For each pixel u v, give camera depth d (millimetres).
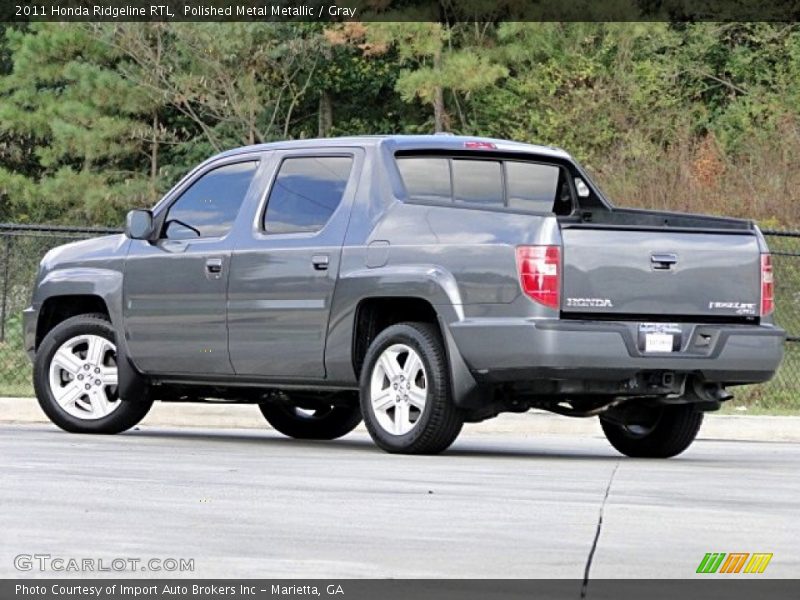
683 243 29484
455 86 97750
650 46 102312
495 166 32375
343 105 114938
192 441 33219
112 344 34188
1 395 44688
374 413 30078
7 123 104562
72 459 27641
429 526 19625
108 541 17797
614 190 77500
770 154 79250
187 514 20266
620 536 19062
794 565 17141
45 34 105250
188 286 32719
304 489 23438
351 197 30922
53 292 34750
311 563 16594
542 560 17109
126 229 33344
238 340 31984
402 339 29703
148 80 104750
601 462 29891
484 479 25484
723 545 18484
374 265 30109
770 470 28859
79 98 105438
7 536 18078
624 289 28906
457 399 29062
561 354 28172
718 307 29734
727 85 100375
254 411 39375
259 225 32062
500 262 28578
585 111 98250
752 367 29719
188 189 33438
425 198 31281
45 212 105625
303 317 30984
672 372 29266
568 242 28547
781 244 58500
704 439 39250
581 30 99812
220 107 105875
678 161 78688
